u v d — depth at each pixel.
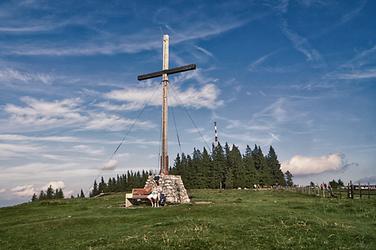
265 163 134.12
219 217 27.48
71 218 30.56
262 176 126.06
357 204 34.50
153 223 26.33
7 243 23.41
